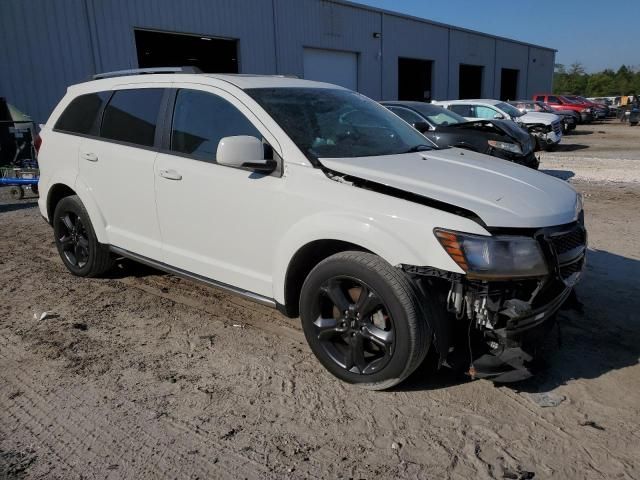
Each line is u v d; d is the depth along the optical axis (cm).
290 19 2102
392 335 294
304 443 271
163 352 367
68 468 253
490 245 270
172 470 252
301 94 394
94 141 462
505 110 1634
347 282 313
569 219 307
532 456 261
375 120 415
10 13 1302
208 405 304
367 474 249
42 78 1376
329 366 329
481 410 297
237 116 364
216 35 1820
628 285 483
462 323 296
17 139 1019
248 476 248
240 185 351
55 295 472
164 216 407
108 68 1514
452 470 252
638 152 1678
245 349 371
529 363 314
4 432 281
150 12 1606
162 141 407
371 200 299
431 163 352
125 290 484
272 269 345
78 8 1431
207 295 471
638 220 724
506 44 3962
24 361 355
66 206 495
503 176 337
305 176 324
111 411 299
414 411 297
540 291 286
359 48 2500
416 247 280
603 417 291
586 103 3253
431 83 3172
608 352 361
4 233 712
